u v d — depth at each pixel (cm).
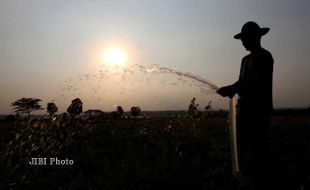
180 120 1279
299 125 2067
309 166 859
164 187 692
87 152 985
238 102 538
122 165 820
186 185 693
